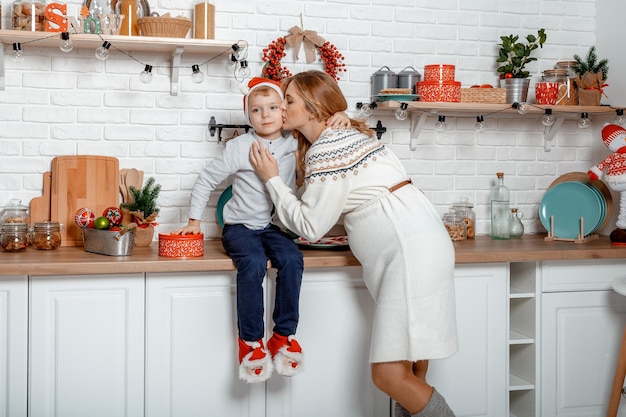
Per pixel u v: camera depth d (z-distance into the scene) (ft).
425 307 7.76
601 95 11.23
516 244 10.48
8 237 9.21
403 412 8.88
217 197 10.73
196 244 8.89
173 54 10.13
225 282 8.98
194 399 8.95
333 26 11.08
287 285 8.54
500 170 11.94
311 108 8.48
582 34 12.12
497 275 9.85
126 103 10.44
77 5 10.18
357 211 8.06
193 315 8.91
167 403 8.89
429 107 10.39
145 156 10.55
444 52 11.57
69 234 10.11
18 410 8.50
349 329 9.36
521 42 11.90
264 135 9.15
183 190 10.69
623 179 10.52
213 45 9.69
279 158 9.09
